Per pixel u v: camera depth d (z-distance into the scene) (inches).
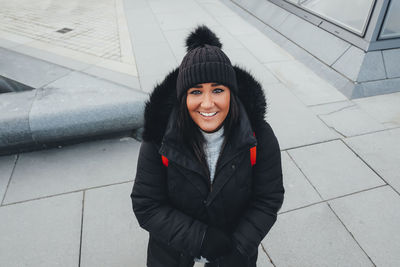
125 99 121.0
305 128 135.7
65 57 201.6
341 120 140.3
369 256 86.6
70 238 91.9
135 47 215.3
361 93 156.1
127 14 284.0
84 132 118.3
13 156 119.4
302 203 101.7
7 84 137.8
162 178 49.3
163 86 46.4
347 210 99.3
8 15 288.5
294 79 173.6
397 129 133.4
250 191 50.9
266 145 47.3
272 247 88.9
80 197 104.4
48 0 338.3
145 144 47.4
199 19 264.5
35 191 106.2
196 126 45.4
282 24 223.0
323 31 189.6
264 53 203.9
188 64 39.4
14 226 95.1
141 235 92.9
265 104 47.2
